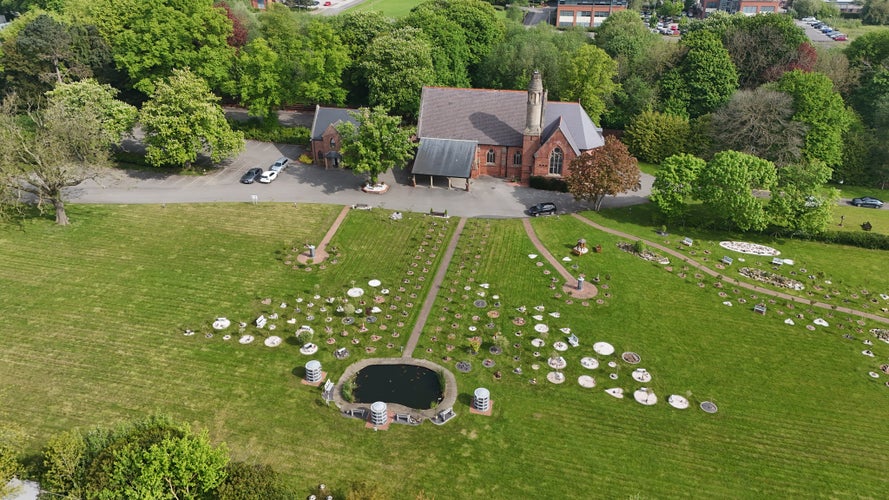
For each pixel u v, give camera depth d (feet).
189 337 214.28
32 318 220.43
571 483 163.02
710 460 171.01
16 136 275.18
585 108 394.93
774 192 283.18
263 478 142.82
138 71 383.45
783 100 354.54
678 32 636.07
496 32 471.21
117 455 138.72
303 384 195.42
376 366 205.16
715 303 241.76
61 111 283.18
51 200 279.28
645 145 388.16
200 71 377.30
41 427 174.19
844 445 176.65
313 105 441.68
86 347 207.31
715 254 278.46
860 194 355.97
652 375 203.31
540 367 206.18
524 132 335.47
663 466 168.76
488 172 354.33
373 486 146.72
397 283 250.98
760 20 443.32
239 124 399.44
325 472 164.14
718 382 200.64
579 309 236.63
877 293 250.78
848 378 203.10
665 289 250.37
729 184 280.51
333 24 444.55
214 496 140.05
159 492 134.41
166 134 316.81
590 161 302.04
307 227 289.94
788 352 214.90
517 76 432.25
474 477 164.04
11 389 187.83
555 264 267.18
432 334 221.25
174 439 142.92
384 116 311.88
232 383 194.49
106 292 236.84
